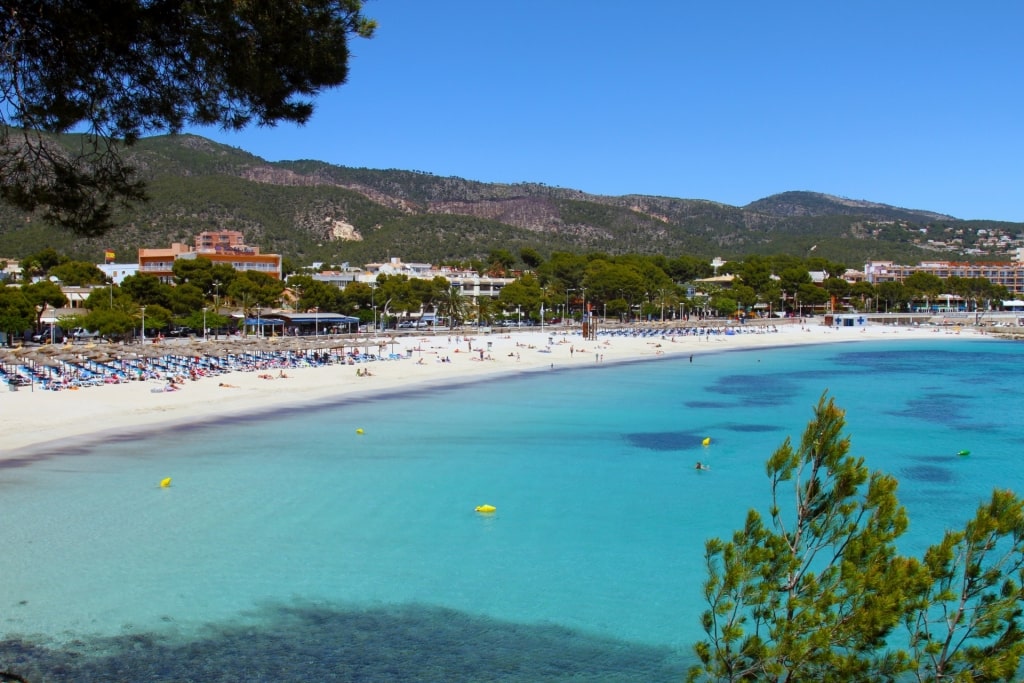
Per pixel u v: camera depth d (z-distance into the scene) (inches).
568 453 1839.3
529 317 7135.8
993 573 412.8
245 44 550.9
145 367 3038.9
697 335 6501.0
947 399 2910.9
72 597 971.3
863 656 410.9
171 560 1102.4
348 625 914.7
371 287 6481.3
